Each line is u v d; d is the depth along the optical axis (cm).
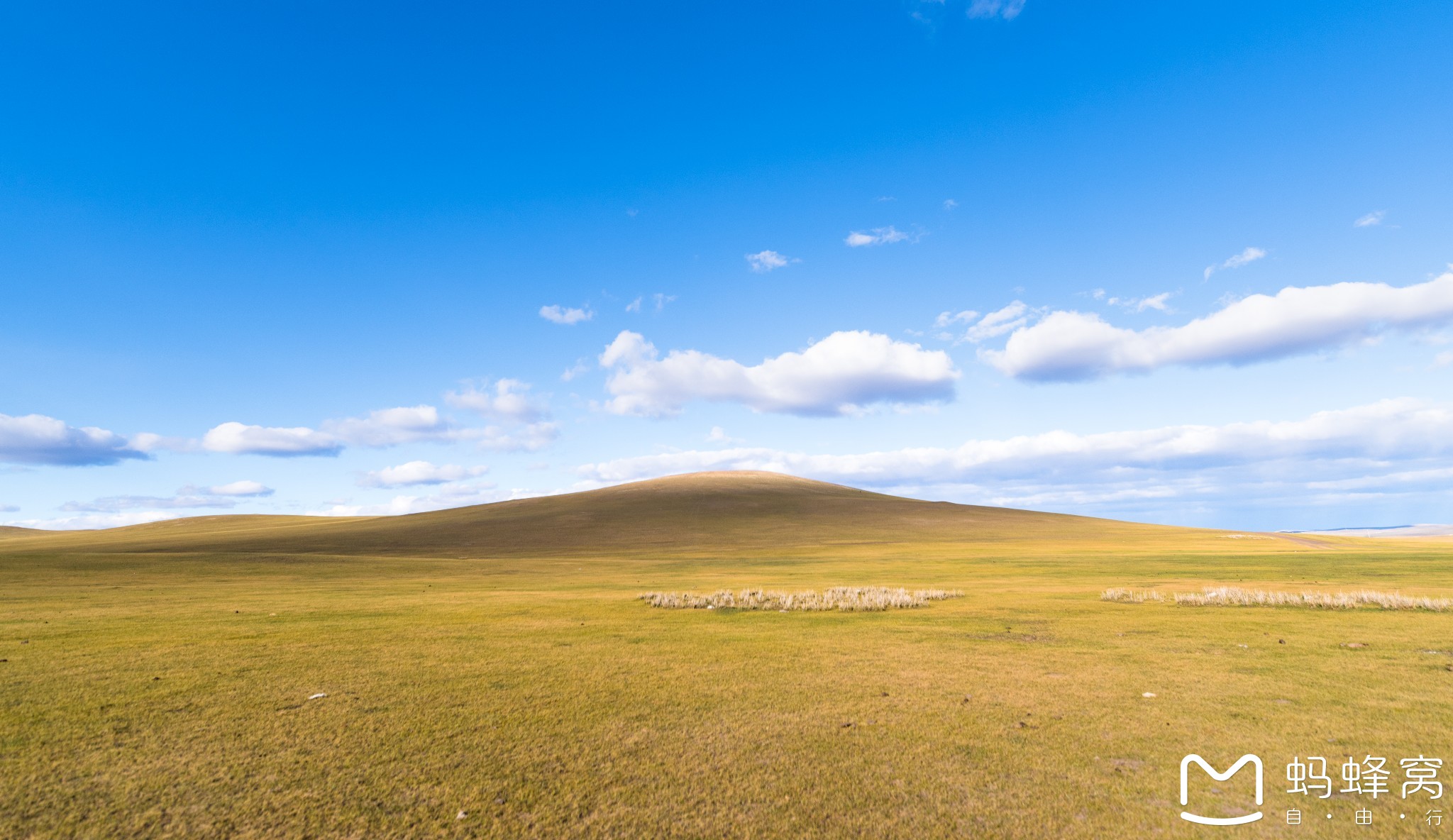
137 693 1109
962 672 1248
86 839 609
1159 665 1283
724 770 766
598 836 613
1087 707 1007
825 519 10800
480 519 10956
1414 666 1252
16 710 1006
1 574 4338
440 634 1764
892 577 4119
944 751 823
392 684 1170
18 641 1670
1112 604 2359
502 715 979
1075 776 746
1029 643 1555
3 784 730
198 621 2073
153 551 7200
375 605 2567
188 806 677
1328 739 852
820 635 1706
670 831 625
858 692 1102
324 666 1323
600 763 788
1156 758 796
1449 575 3412
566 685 1162
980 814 654
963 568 4703
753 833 620
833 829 627
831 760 797
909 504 13088
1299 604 2245
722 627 1872
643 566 5528
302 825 636
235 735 891
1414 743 835
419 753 821
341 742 862
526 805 678
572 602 2642
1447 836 610
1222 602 2311
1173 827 630
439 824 636
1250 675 1192
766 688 1134
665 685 1155
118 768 775
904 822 639
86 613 2338
